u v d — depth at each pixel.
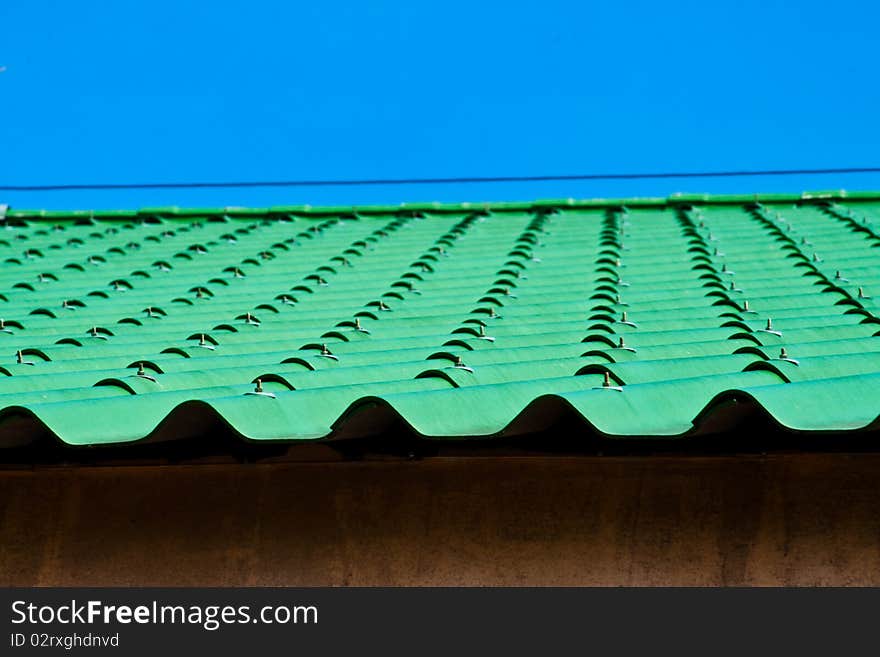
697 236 13.23
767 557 5.79
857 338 7.84
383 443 6.02
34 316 10.16
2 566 6.41
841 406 5.46
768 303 9.55
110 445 5.46
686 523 5.87
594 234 13.84
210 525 6.27
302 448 6.14
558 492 5.97
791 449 5.66
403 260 12.56
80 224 15.79
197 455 6.21
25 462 6.31
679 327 8.76
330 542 6.14
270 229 15.12
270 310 10.17
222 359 7.75
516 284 11.12
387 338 8.73
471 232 14.37
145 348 8.59
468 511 6.03
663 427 5.40
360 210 15.66
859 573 5.73
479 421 5.60
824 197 14.97
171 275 12.20
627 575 5.88
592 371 6.64
